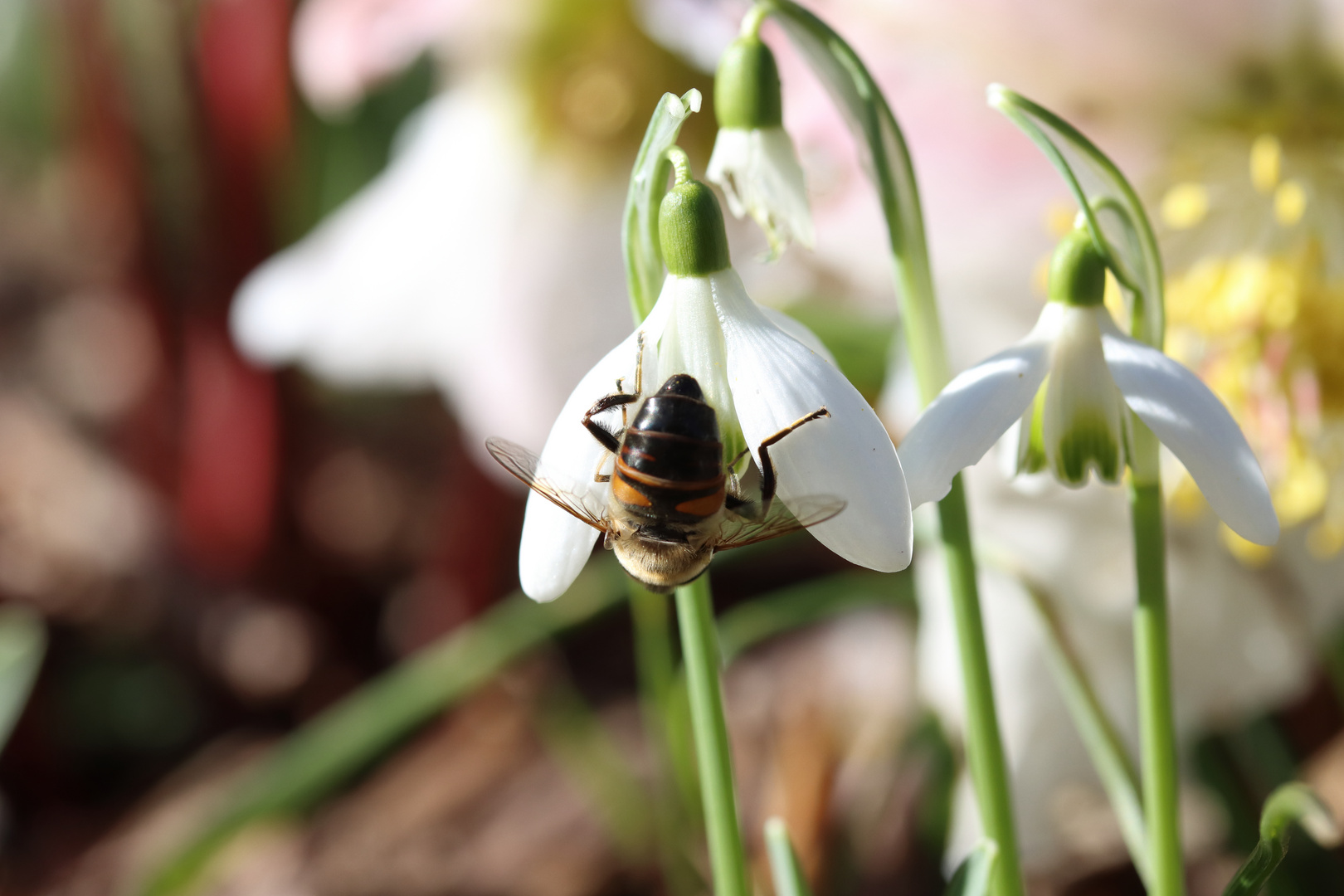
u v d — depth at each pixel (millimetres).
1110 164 202
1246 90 299
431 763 498
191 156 541
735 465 211
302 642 566
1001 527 323
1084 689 251
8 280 878
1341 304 303
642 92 427
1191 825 377
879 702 449
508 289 429
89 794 534
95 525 592
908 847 391
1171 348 315
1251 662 328
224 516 564
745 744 459
